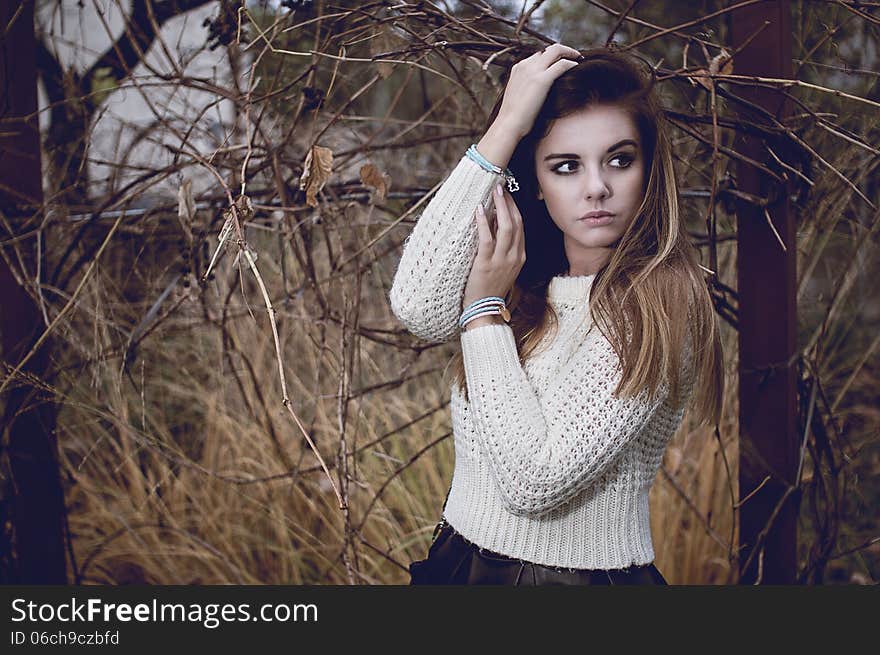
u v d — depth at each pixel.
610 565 1.19
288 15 1.55
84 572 2.24
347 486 1.73
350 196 1.96
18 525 1.88
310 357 2.44
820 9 1.92
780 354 1.61
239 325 2.48
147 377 2.49
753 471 1.67
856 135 1.58
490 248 1.20
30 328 1.86
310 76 1.63
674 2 2.49
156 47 2.41
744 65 1.56
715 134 1.44
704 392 1.28
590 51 1.26
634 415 1.12
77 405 1.97
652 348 1.11
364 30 1.62
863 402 2.47
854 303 2.46
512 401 1.14
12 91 1.79
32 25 1.82
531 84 1.18
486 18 1.58
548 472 1.10
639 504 1.23
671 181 1.21
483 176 1.21
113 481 2.40
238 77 1.71
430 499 2.30
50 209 1.86
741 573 1.69
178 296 1.94
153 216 2.02
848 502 2.37
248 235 2.50
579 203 1.19
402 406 2.41
